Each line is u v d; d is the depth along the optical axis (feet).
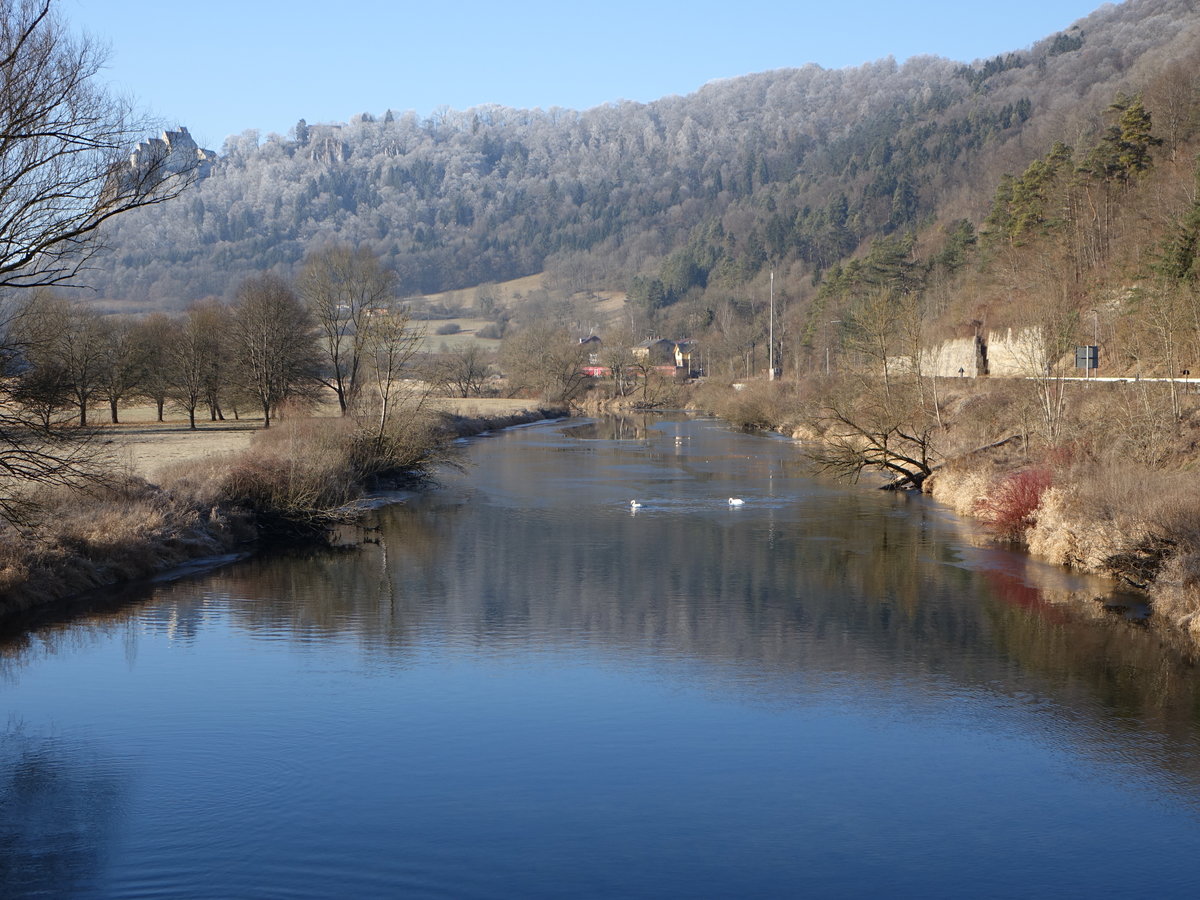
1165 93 298.76
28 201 48.62
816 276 604.49
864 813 45.06
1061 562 94.48
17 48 46.19
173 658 66.85
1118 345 188.34
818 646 70.18
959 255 345.51
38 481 59.11
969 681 62.34
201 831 42.70
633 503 133.69
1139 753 51.37
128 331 229.86
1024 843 42.42
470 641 71.72
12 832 42.50
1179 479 85.51
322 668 65.10
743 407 287.48
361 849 41.39
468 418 269.23
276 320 217.15
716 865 40.50
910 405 160.76
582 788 47.44
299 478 114.83
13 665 64.95
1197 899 38.19
